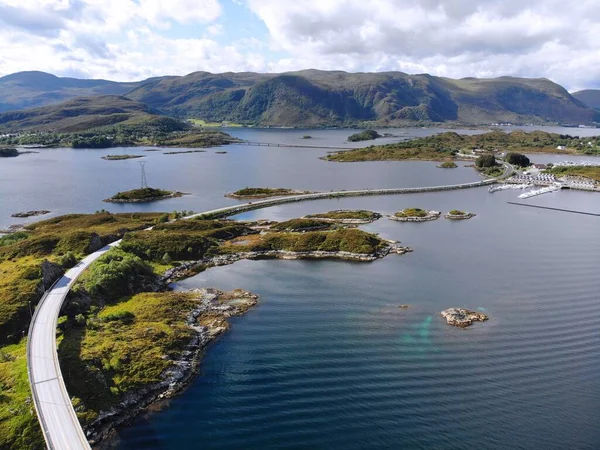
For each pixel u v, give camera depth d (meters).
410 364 79.94
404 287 115.56
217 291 112.75
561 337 90.12
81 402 67.56
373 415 66.94
